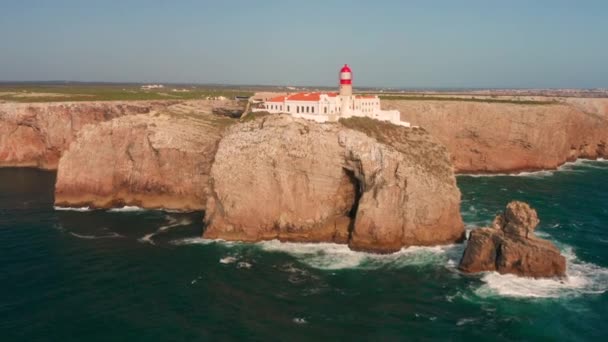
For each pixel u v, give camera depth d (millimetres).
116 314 45344
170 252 61906
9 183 102438
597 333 42438
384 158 64375
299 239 66875
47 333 41844
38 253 60656
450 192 65562
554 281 52344
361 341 41219
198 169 81812
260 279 53781
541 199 88562
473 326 43719
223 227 67375
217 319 44688
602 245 63312
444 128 118375
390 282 53125
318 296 49656
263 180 67062
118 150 84375
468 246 56375
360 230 63562
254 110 88500
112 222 74562
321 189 67812
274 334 42125
